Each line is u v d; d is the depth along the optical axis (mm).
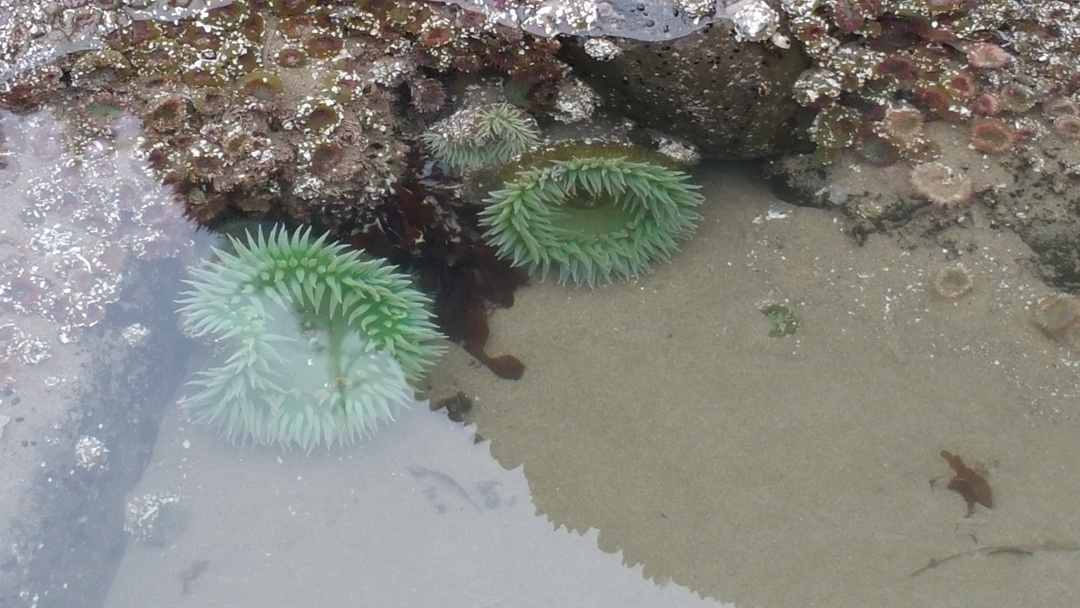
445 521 1744
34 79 1778
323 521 1743
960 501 1742
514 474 1759
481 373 1791
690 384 1790
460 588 1724
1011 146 1810
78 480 1720
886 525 1737
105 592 1717
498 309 1815
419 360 1768
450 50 1796
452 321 1803
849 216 1828
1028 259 1809
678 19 1766
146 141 1774
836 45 1788
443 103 1813
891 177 1819
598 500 1751
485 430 1774
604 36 1777
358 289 1759
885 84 1810
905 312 1808
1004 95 1813
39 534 1699
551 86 1805
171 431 1759
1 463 1705
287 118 1774
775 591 1719
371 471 1757
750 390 1787
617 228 1826
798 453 1764
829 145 1812
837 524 1738
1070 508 1738
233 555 1730
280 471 1754
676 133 1826
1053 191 1805
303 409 1742
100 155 1772
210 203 1777
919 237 1823
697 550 1733
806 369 1792
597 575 1726
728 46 1767
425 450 1766
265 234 1800
